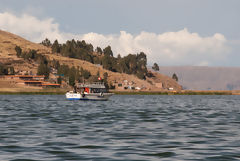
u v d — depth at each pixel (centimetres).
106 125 8575
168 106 18812
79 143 5716
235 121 9875
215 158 4506
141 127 8162
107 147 5341
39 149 5131
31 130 7450
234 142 5888
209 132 7269
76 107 16900
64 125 8525
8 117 10819
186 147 5362
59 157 4550
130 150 5091
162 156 4650
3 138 6238
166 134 6912
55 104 19938
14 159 4406
